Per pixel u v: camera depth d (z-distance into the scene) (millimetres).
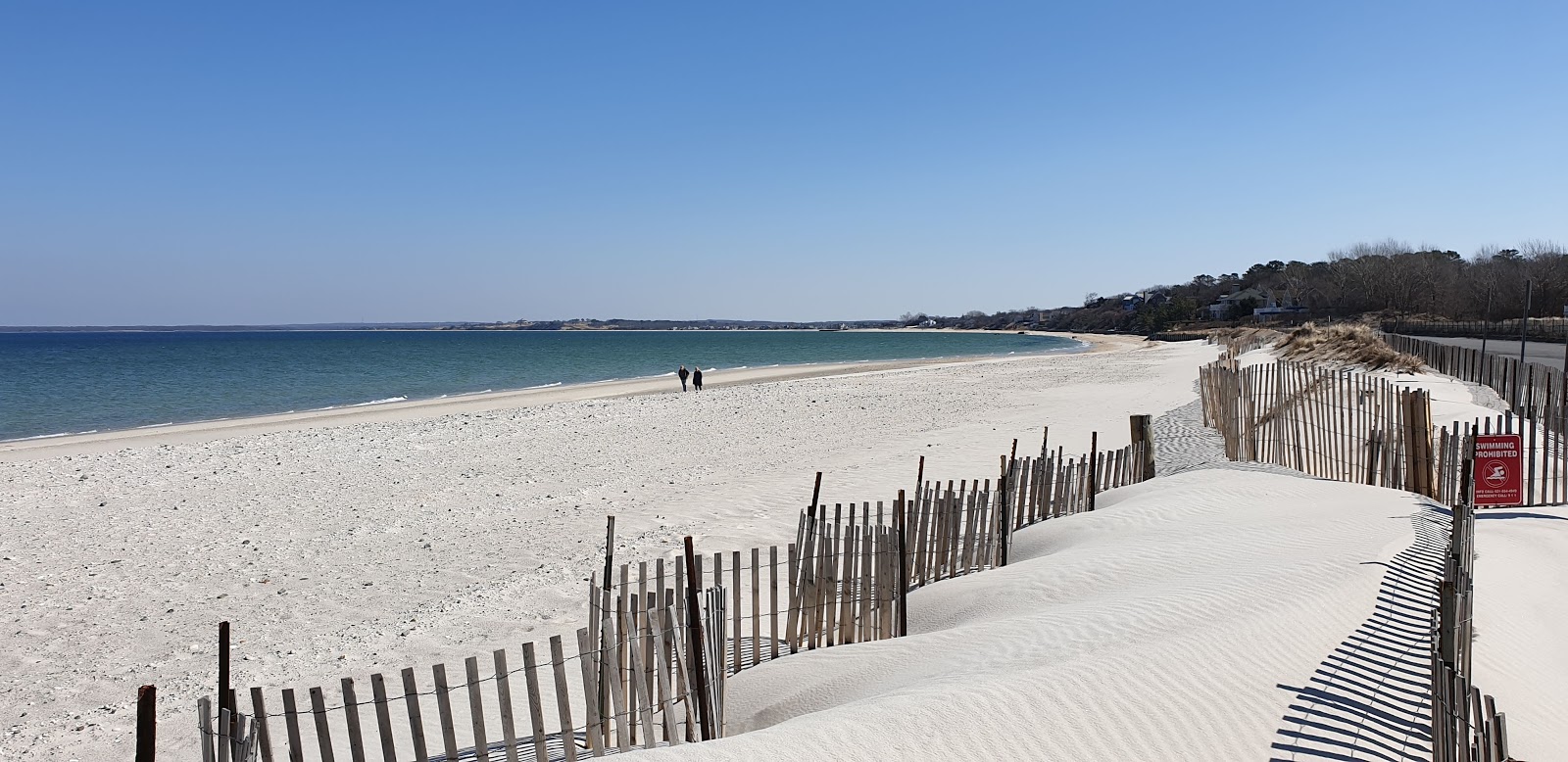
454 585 11820
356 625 10367
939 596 9656
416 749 5555
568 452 23750
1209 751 5254
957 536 10469
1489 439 11484
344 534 14906
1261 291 147000
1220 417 19812
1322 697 5922
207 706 5012
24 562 13453
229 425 35031
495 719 7570
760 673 7914
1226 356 47812
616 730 6406
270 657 9430
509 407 39219
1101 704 5680
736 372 66500
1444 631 5566
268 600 11422
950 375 51719
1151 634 6914
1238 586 8047
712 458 21859
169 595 11727
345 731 7461
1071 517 12422
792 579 8297
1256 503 12219
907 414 30250
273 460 23266
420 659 9078
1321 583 7984
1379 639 6887
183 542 14602
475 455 23453
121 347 140750
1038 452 20672
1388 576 8234
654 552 12891
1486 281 88250
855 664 7578
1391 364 33406
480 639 9609
